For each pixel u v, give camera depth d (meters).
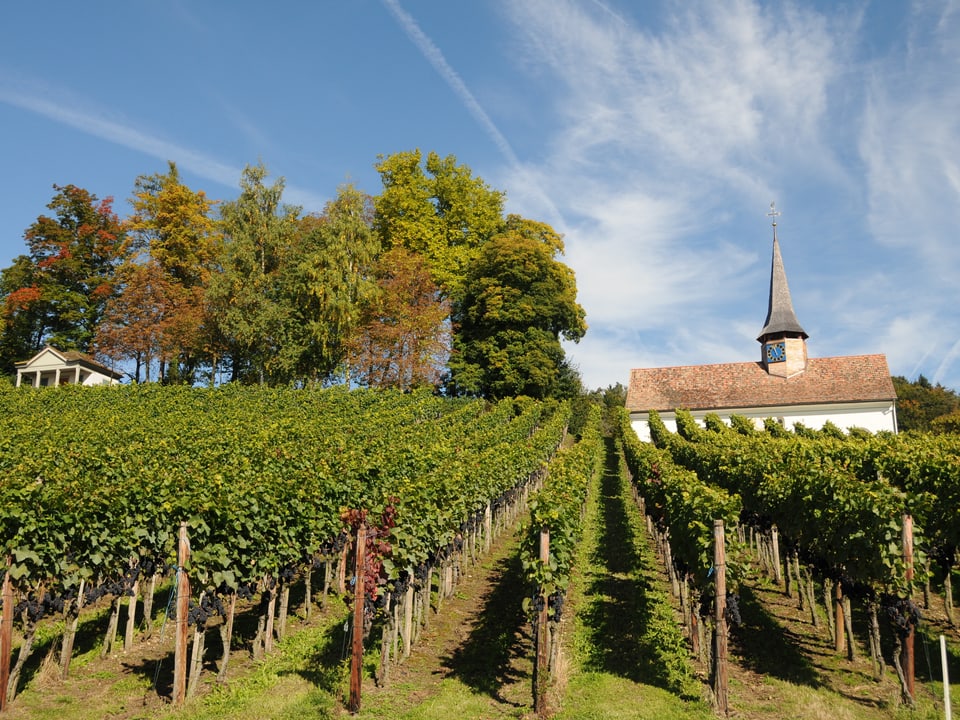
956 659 10.12
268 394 37.91
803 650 10.66
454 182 55.56
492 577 15.29
